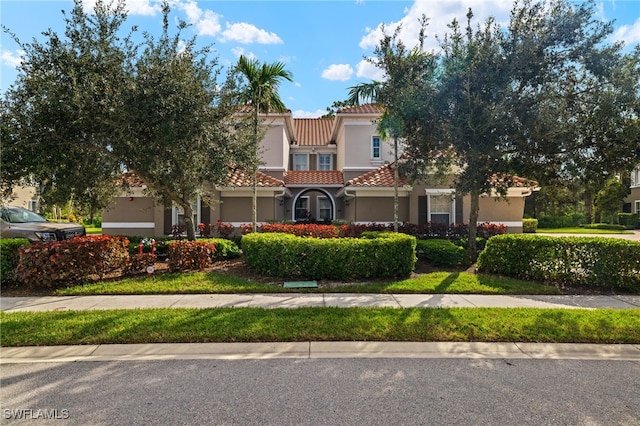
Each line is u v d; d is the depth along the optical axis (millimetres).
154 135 8039
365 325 5496
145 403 3518
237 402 3533
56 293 7609
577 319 5809
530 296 7551
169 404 3496
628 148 9344
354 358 4578
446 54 9680
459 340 5105
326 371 4207
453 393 3719
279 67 13664
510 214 16609
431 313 6066
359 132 20625
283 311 6180
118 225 16234
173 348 4844
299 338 5102
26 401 3559
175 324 5508
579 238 8906
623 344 5047
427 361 4496
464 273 9516
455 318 5809
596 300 7254
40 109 7621
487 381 3984
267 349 4832
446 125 9828
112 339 5023
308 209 24031
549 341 5098
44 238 11133
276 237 9648
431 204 16422
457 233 15312
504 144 9852
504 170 10414
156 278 8703
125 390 3770
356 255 8828
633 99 9117
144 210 15617
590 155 10094
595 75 9531
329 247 8852
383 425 3156
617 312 6223
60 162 8367
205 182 10406
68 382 3943
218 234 15586
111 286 8031
